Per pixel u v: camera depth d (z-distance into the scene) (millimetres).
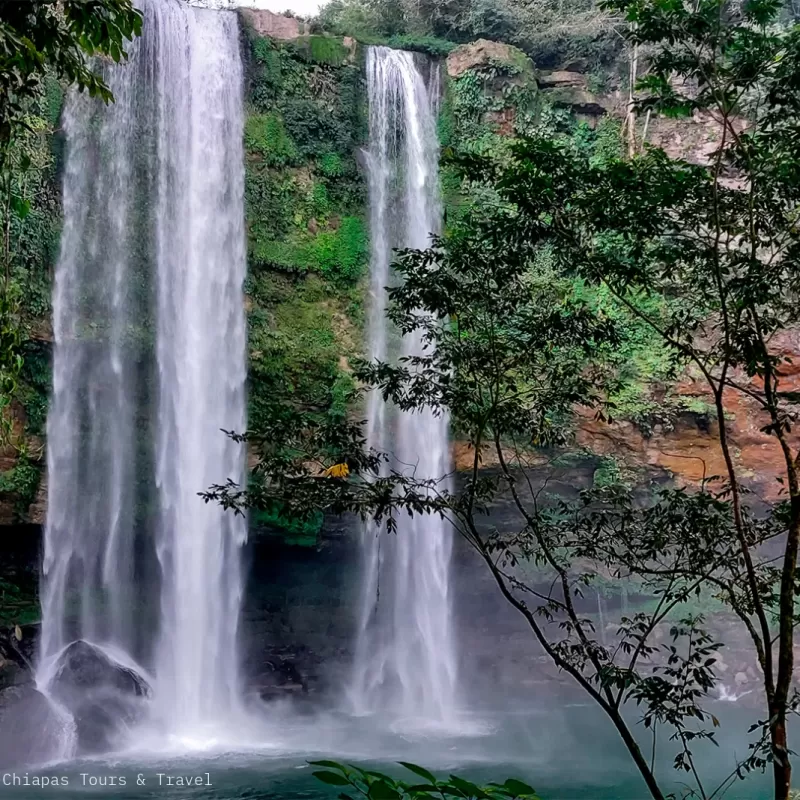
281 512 7598
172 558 20562
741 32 6695
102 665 18672
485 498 7965
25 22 6152
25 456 18672
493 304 7680
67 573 19656
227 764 15500
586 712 20547
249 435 7965
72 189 19844
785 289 10562
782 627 6270
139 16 6430
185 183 21359
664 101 6914
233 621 21141
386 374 7902
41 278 19188
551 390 7801
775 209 6945
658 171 7000
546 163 7086
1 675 17547
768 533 7500
